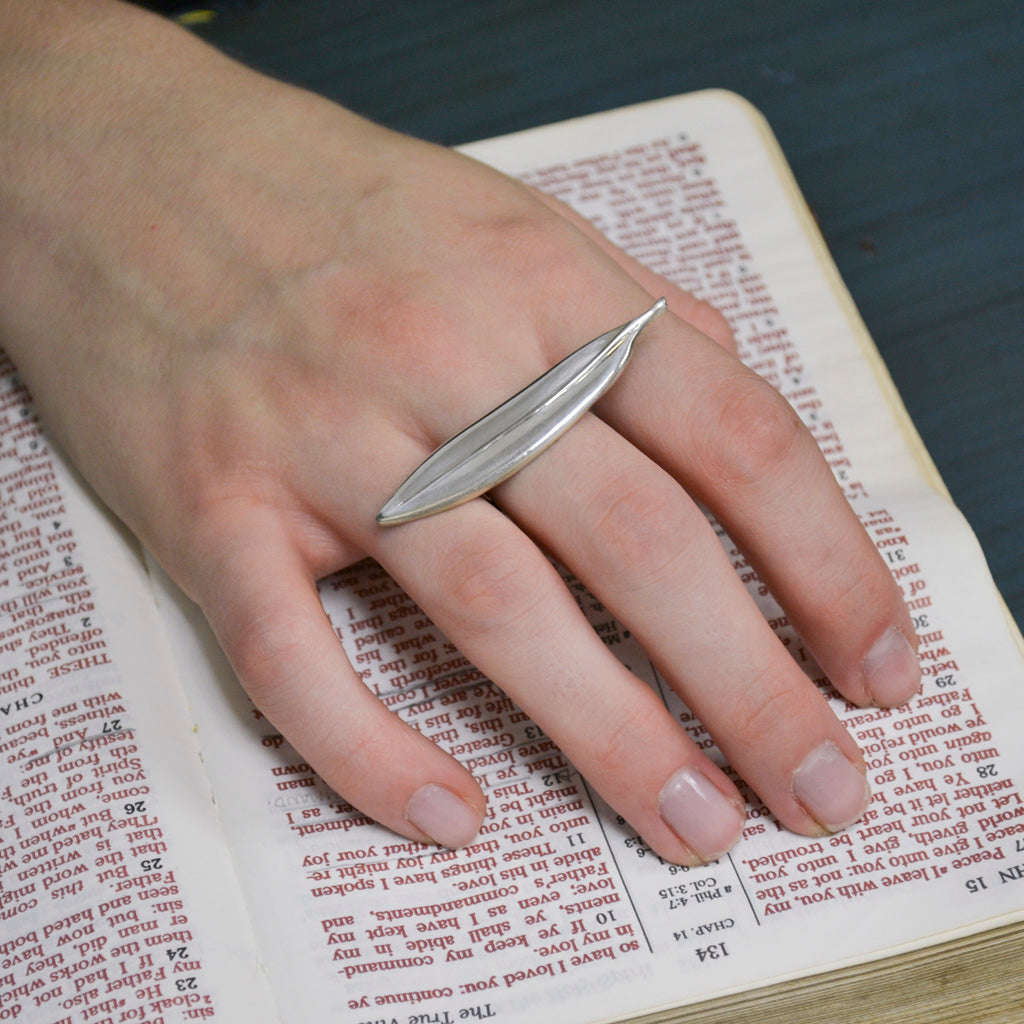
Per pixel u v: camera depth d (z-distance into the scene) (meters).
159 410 0.44
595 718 0.40
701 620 0.40
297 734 0.41
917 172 0.51
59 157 0.47
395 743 0.40
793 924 0.40
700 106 0.50
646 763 0.40
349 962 0.40
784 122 0.52
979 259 0.49
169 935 0.40
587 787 0.41
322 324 0.43
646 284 0.46
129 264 0.45
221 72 0.48
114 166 0.46
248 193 0.45
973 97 0.52
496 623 0.40
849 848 0.40
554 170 0.49
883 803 0.41
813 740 0.40
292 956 0.40
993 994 0.39
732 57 0.53
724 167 0.49
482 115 0.52
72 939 0.40
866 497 0.44
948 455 0.46
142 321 0.44
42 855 0.41
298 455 0.42
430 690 0.42
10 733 0.42
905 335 0.48
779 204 0.48
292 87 0.48
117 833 0.41
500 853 0.41
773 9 0.54
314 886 0.41
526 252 0.43
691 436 0.41
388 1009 0.39
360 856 0.41
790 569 0.41
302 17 0.55
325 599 0.43
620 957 0.40
